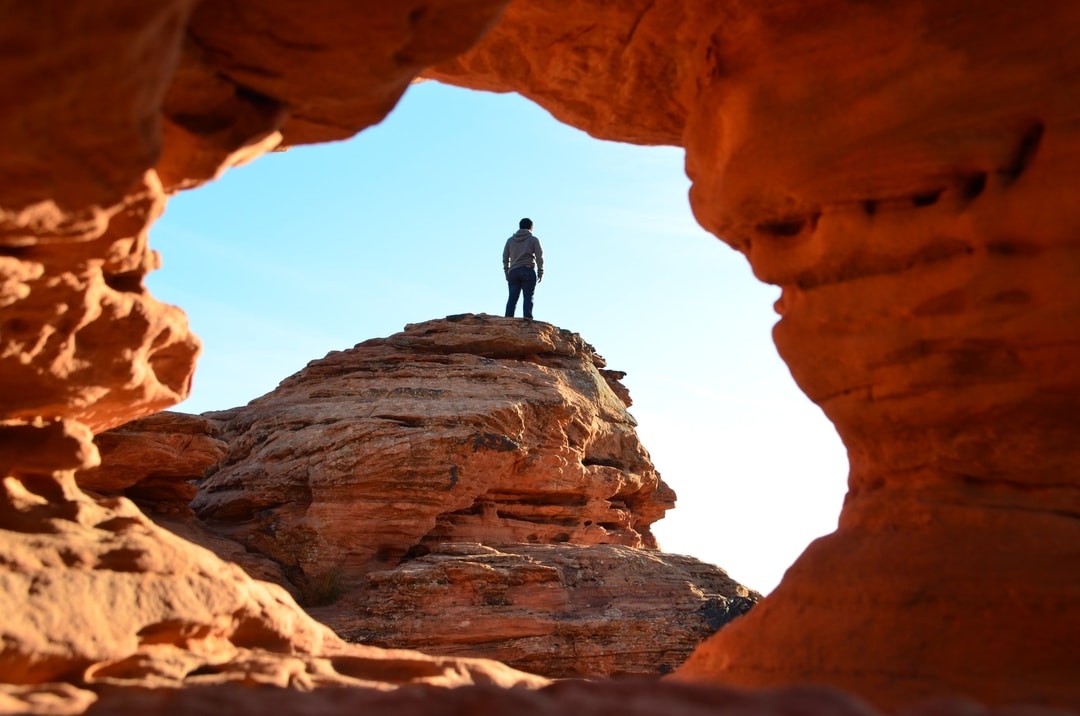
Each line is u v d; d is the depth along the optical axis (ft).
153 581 25.50
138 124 19.22
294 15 22.27
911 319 29.35
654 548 95.25
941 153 28.50
